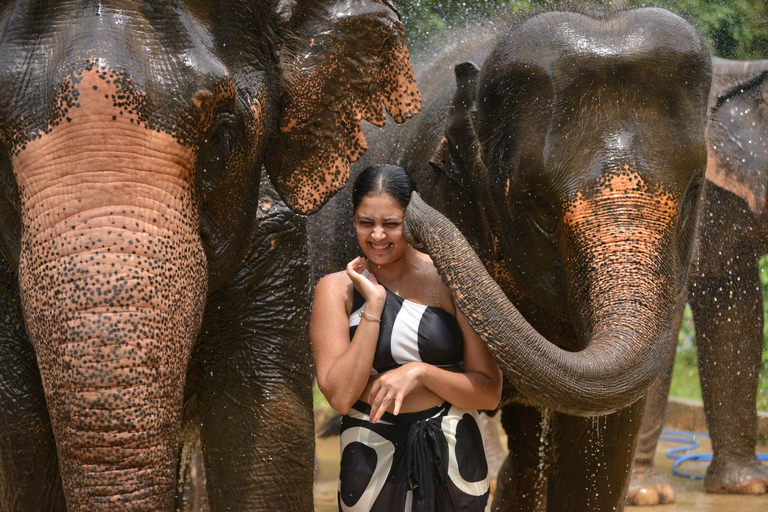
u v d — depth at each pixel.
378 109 4.07
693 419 9.77
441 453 3.41
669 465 8.13
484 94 4.41
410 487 3.40
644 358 3.36
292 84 3.84
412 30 7.66
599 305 3.57
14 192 3.02
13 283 3.81
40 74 2.83
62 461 2.70
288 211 4.29
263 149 3.71
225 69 3.10
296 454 4.25
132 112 2.81
